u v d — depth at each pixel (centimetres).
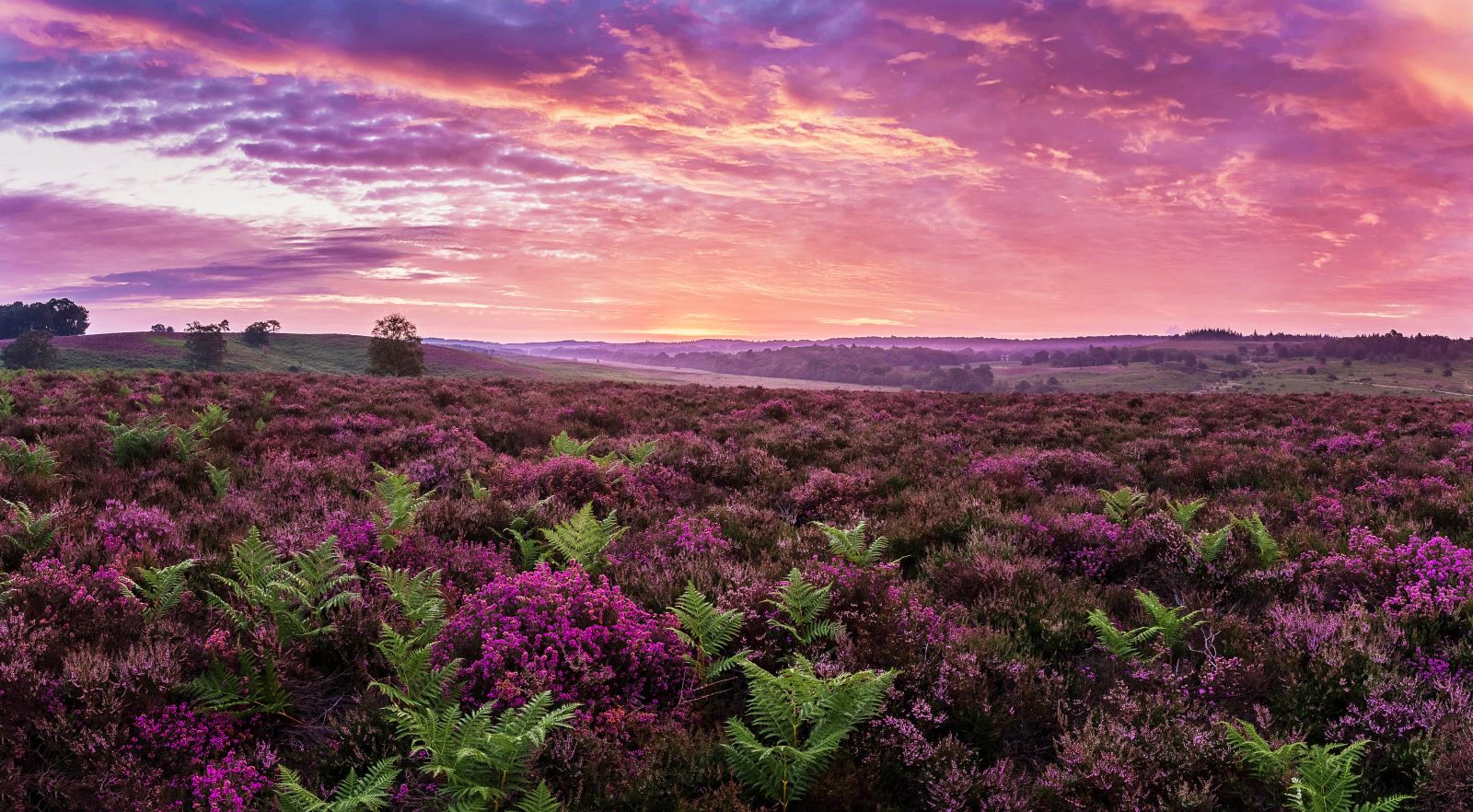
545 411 1719
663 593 542
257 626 441
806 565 572
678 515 792
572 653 427
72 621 441
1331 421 1716
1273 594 588
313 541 603
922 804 347
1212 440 1436
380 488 736
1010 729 409
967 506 812
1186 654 498
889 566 597
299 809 293
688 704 411
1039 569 619
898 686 423
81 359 12644
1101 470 1098
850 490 918
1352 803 318
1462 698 405
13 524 614
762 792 341
